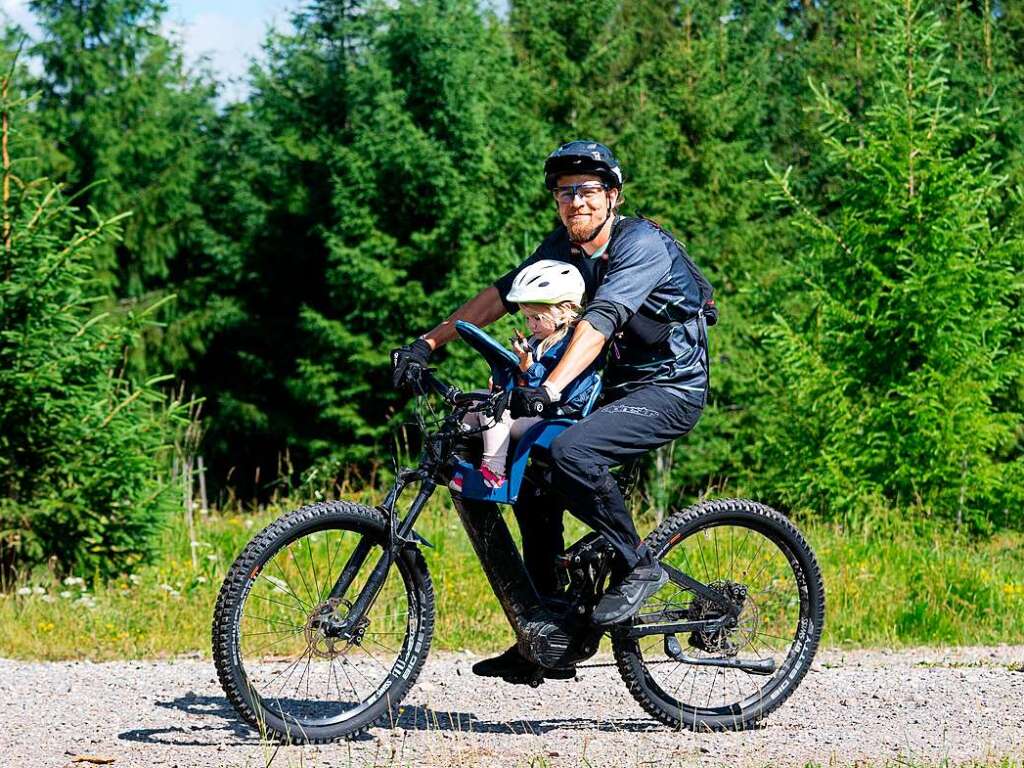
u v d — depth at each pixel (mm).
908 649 10398
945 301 17672
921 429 17422
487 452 6039
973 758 6172
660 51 36781
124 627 10508
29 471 12117
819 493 18125
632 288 5941
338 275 28891
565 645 6277
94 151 32531
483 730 6691
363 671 7922
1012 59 31312
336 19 33188
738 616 6672
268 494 32406
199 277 33781
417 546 6324
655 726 6840
